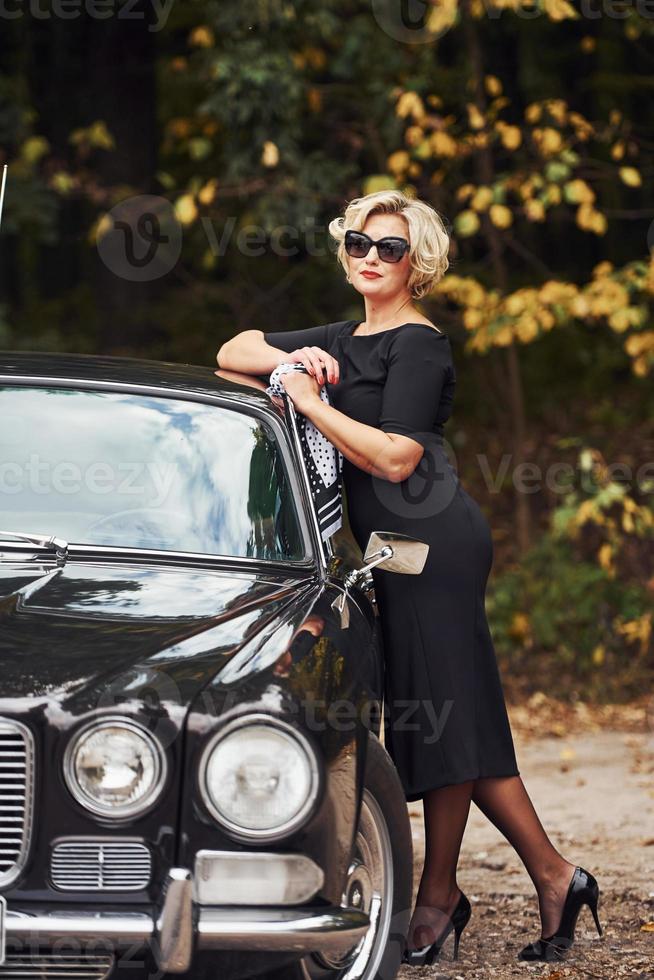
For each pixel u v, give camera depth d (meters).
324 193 30.19
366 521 12.91
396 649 12.59
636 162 37.38
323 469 13.07
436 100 27.56
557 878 13.02
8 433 12.23
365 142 32.41
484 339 26.58
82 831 9.12
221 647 9.95
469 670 12.61
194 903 9.15
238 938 9.09
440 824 12.73
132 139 39.66
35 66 43.34
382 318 13.50
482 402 43.94
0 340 43.66
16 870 9.07
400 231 13.28
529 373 45.34
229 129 30.03
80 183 32.75
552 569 28.62
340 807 9.61
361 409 13.06
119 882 9.18
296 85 29.48
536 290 26.39
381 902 11.14
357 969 11.02
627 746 23.11
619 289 25.98
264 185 29.83
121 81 39.66
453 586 12.61
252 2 28.86
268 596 11.15
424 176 31.19
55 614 10.25
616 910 14.70
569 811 18.92
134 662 9.59
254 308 42.84
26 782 9.10
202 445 12.38
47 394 12.60
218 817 9.14
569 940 12.99
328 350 13.66
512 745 12.95
